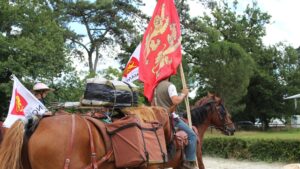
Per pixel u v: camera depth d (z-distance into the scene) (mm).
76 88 26047
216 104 10125
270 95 55625
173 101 7594
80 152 5391
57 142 5281
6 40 24641
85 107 6500
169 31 8242
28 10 26781
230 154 21438
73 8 42094
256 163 19219
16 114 7934
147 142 6016
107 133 5770
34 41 25391
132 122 5914
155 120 6531
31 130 5430
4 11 25766
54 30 28031
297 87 56281
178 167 7828
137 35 43000
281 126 58125
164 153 6246
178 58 8008
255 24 54000
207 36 42469
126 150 5770
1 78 25219
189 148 7973
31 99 7953
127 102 6496
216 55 40906
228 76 40719
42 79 24828
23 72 23797
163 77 7965
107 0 41125
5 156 5258
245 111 57438
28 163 5344
